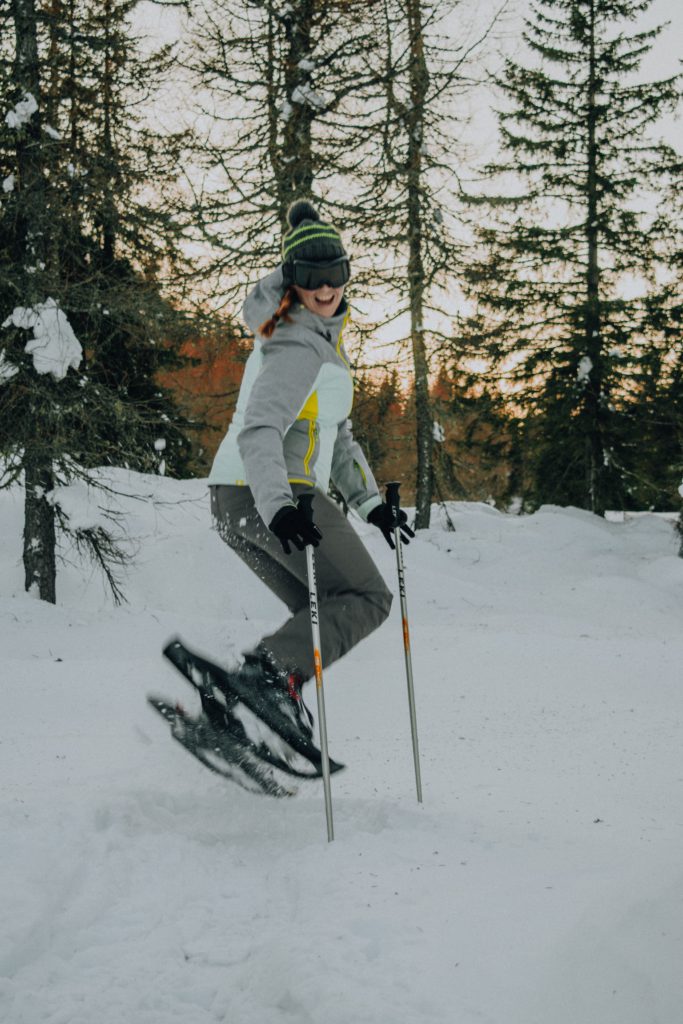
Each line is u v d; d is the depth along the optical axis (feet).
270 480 9.25
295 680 9.66
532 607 46.65
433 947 6.40
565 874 7.79
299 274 9.60
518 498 82.79
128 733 16.69
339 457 11.69
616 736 15.84
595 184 75.97
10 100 35.99
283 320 9.77
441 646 27.61
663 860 6.18
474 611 44.37
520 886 7.50
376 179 43.52
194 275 41.45
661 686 21.85
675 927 5.01
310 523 9.12
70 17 36.11
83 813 9.73
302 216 10.22
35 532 39.04
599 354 75.77
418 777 10.78
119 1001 6.35
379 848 8.89
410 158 44.96
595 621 44.01
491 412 79.36
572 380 76.84
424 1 40.88
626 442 78.33
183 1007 6.30
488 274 51.49
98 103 37.88
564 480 81.00
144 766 12.34
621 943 5.12
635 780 12.14
